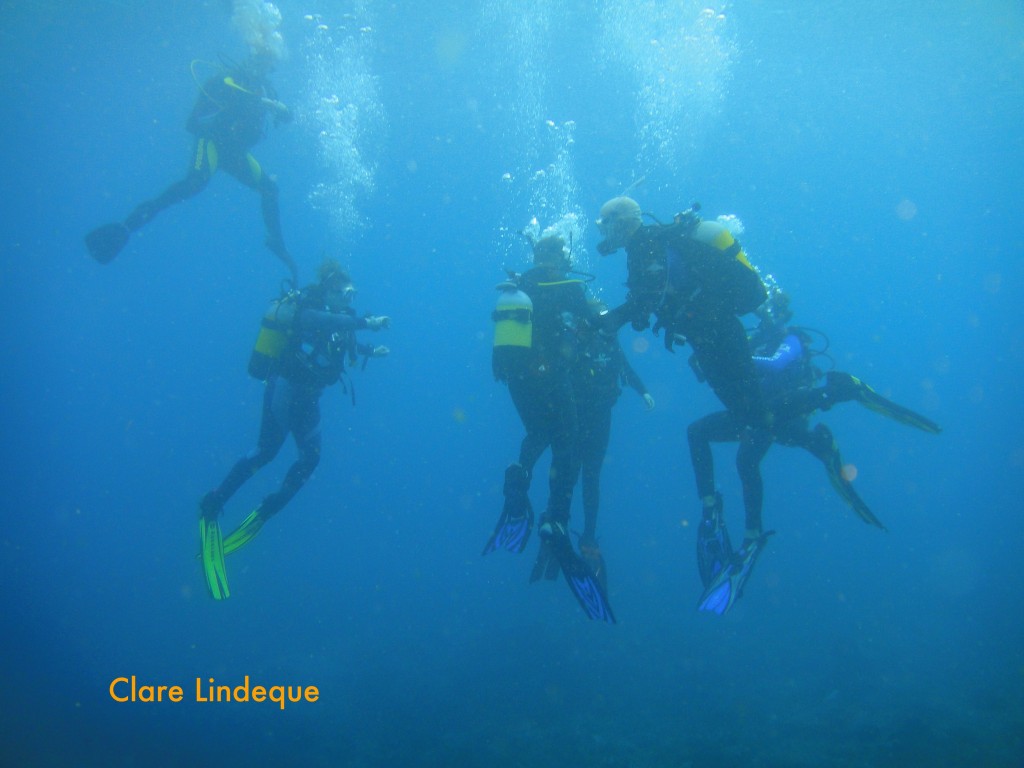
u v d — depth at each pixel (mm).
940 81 29906
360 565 28781
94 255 7723
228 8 13109
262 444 6973
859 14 22312
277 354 6676
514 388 4691
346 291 6746
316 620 18562
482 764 9250
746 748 9312
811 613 16812
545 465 34562
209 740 10625
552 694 11914
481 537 34469
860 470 53250
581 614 16969
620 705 11391
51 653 15555
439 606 19938
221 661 14922
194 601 20641
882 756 8773
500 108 34844
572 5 21609
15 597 21578
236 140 8328
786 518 33812
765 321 6949
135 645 16219
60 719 11617
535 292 4816
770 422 4660
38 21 21422
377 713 11703
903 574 21094
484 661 13898
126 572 26031
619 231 4262
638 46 25750
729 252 4008
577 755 9375
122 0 19844
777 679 12398
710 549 5840
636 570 24438
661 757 9125
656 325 4398
